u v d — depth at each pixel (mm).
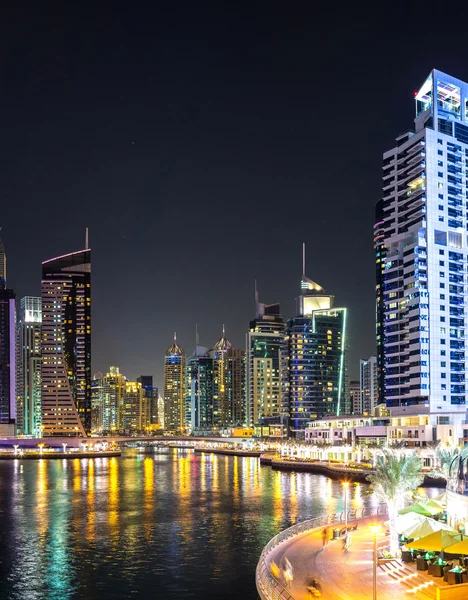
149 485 198250
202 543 101750
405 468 75875
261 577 64875
